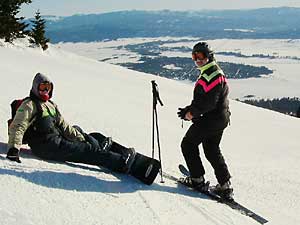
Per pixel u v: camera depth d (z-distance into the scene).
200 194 4.75
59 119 4.62
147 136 7.31
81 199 3.74
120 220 3.53
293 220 4.48
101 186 4.16
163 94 16.78
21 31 31.47
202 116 4.64
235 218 4.22
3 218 3.02
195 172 4.77
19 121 4.25
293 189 5.55
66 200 3.63
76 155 4.46
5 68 14.82
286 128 12.92
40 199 3.51
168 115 10.95
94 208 3.62
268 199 5.06
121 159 4.57
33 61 22.19
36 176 3.92
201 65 4.47
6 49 28.08
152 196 4.29
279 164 7.07
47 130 4.40
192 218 3.98
